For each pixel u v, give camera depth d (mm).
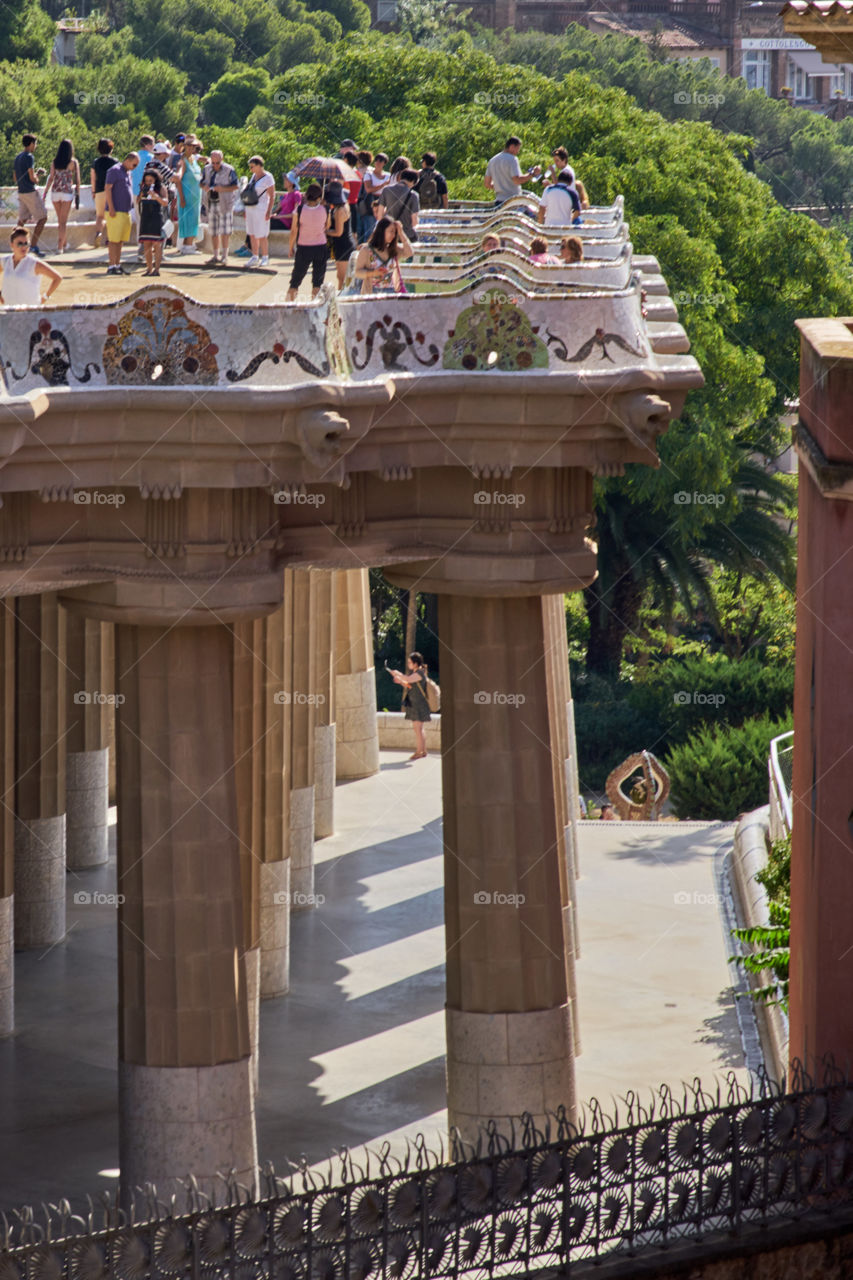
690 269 60031
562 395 18797
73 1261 13070
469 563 19750
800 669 18906
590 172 61750
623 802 42406
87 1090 23781
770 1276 14938
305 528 19219
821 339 17578
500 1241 14453
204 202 33000
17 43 90312
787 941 23078
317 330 17797
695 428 59469
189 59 102250
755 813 34406
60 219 31578
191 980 18797
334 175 26203
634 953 29938
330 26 116625
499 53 119375
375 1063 24922
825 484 16312
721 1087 23672
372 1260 13922
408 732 46188
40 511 17906
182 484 17625
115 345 17375
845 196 115062
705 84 114812
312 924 31500
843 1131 15695
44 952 29484
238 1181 19031
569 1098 21031
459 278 21891
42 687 29125
